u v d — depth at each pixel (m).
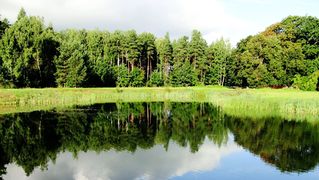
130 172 20.48
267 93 61.38
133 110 49.00
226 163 22.31
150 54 109.88
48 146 27.17
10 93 55.78
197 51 108.06
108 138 30.14
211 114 44.81
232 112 44.91
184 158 23.50
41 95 58.97
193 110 49.44
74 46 78.19
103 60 92.00
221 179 19.20
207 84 109.31
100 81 89.12
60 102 57.28
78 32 115.62
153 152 25.27
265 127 34.47
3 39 68.44
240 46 88.00
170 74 105.19
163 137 30.59
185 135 31.44
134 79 97.94
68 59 75.75
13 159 23.61
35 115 41.88
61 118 40.16
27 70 70.94
